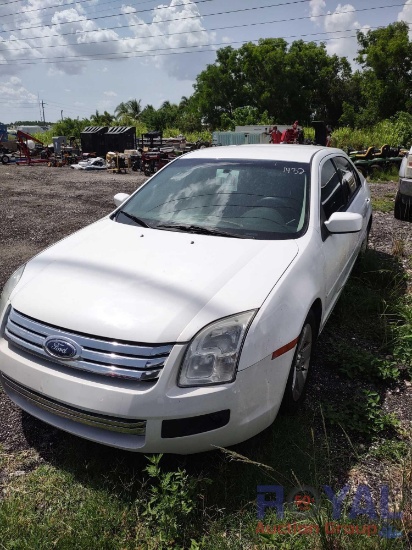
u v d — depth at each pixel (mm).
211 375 2303
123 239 3225
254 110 41562
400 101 46281
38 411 2572
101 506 2303
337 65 57938
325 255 3322
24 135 24016
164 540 2117
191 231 3316
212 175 3867
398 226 7578
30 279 2844
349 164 4984
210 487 2416
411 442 2777
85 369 2326
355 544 2049
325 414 2967
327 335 4027
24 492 2400
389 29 46594
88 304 2490
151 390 2246
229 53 56125
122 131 22469
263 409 2482
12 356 2561
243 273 2711
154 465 2307
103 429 2346
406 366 3566
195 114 58688
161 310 2410
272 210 3438
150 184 4055
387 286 4918
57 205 9750
